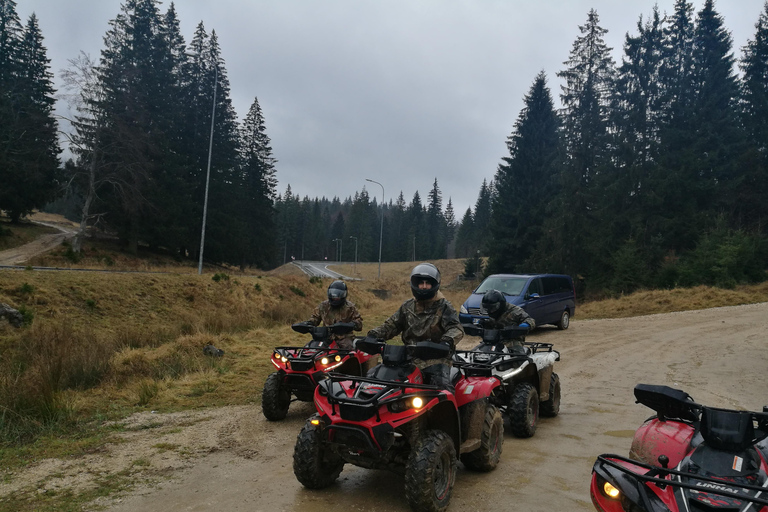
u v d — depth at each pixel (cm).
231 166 5194
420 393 412
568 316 1873
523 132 4700
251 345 1280
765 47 4975
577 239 3962
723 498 292
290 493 456
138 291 1894
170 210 4444
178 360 1040
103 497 446
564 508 420
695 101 4459
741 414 342
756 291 3000
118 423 677
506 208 4672
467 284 6266
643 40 4197
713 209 4250
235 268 5494
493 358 608
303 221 14788
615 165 4194
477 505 427
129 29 4503
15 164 4522
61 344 958
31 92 5053
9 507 423
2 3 5069
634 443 405
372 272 9938
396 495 452
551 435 636
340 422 413
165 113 4569
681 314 2172
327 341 720
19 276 1611
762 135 4706
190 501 438
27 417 645
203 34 5153
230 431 652
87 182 4066
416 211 14825
